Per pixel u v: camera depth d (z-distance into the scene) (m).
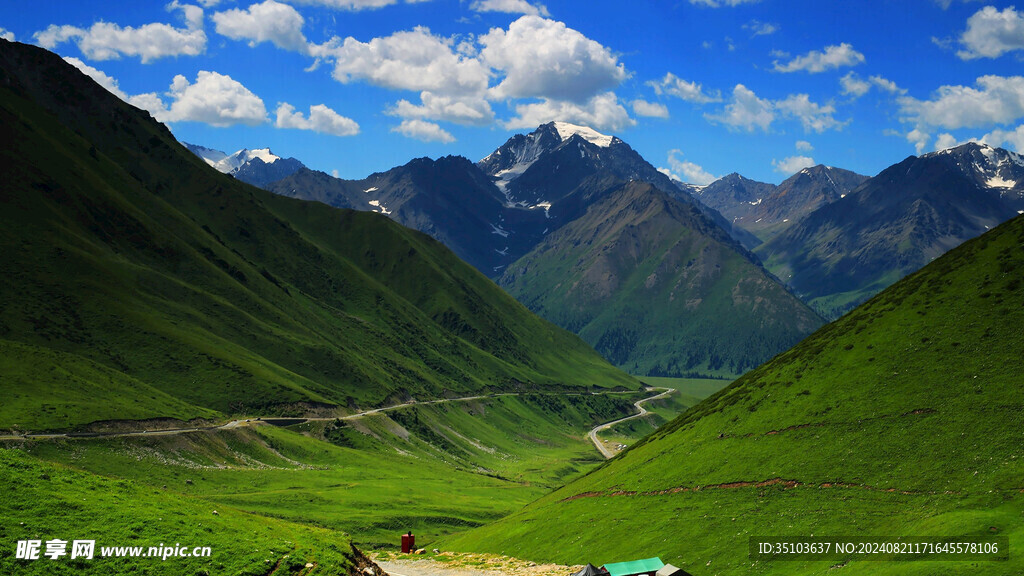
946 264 121.75
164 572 59.28
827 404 104.50
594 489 126.31
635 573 76.19
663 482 110.62
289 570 64.12
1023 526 66.06
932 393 94.00
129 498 71.62
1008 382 88.44
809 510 85.00
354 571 71.31
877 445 90.81
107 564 58.56
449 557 109.44
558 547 105.56
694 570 82.75
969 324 102.06
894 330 111.12
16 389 187.50
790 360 127.06
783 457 98.44
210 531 68.75
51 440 172.12
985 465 78.50
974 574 60.09
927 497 78.25
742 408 119.94
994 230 122.12
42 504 64.06
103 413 193.38
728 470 102.94
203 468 196.62
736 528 87.69
